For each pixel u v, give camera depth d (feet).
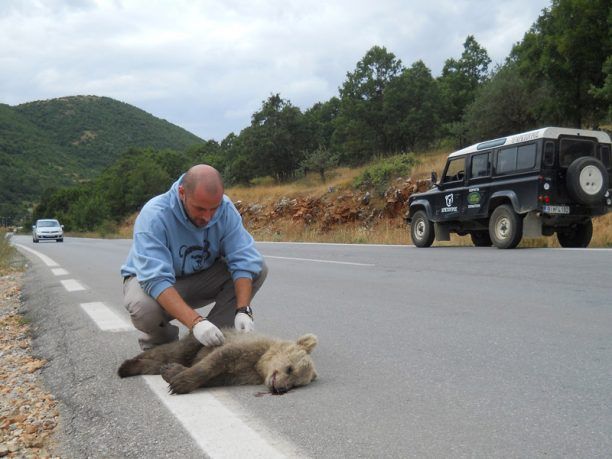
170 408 12.25
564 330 18.92
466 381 13.73
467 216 49.44
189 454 9.91
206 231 15.67
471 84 142.10
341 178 118.42
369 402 12.32
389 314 22.85
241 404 12.39
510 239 45.06
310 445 10.09
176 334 16.30
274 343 13.87
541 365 14.92
